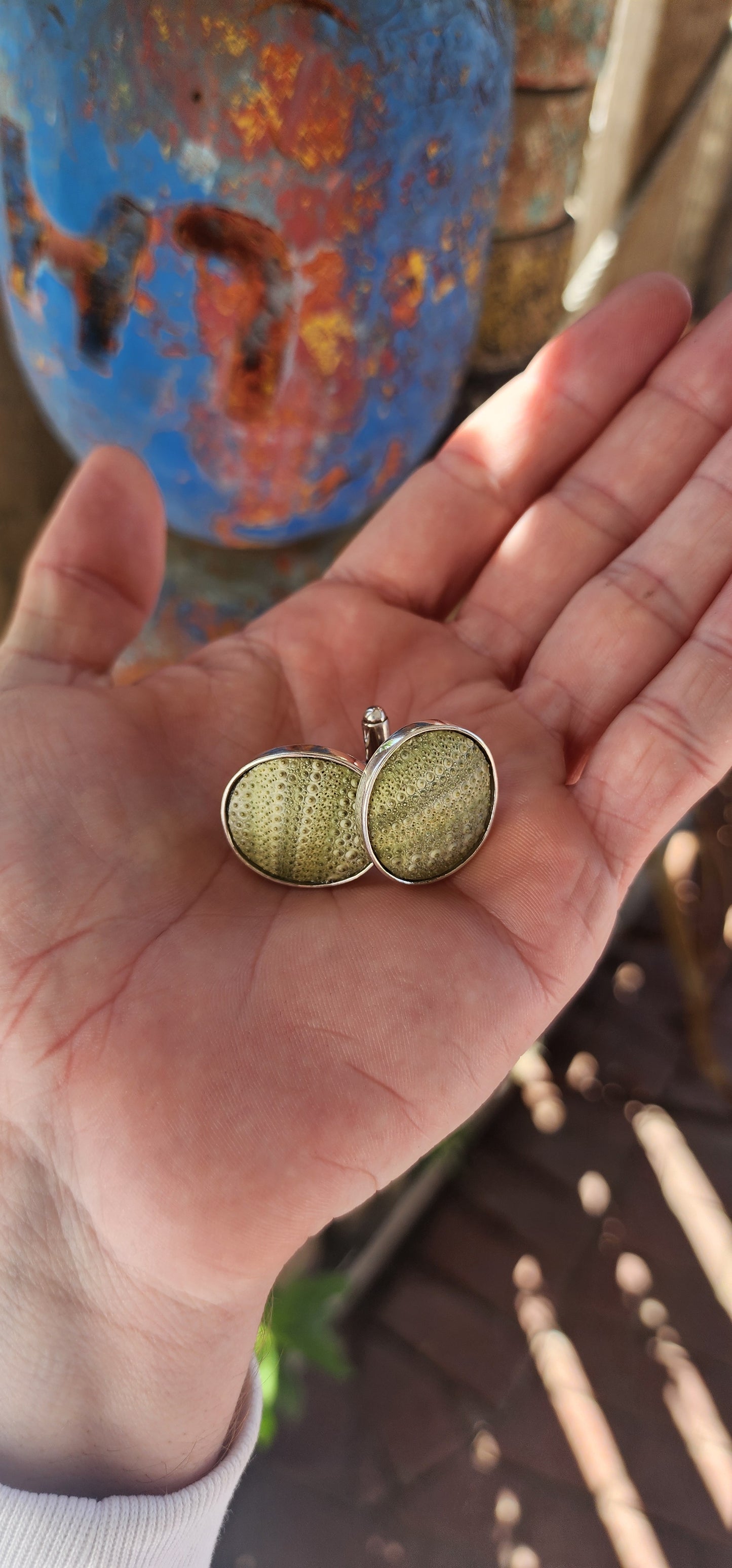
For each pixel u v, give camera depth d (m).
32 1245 0.09
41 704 0.12
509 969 0.10
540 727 0.13
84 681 0.13
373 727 0.12
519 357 0.18
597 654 0.13
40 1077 0.09
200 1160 0.09
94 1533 0.09
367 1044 0.09
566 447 0.15
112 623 0.13
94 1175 0.09
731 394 0.14
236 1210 0.09
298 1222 0.09
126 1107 0.09
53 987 0.10
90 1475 0.09
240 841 0.12
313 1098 0.09
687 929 0.27
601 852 0.12
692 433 0.14
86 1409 0.09
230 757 0.13
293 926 0.11
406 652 0.14
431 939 0.10
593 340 0.14
